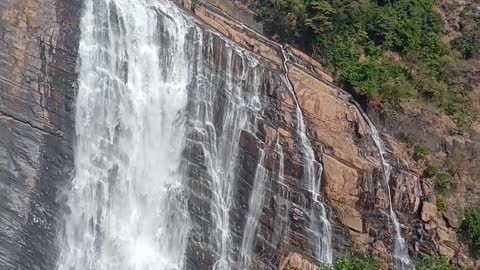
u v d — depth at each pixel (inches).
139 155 1119.0
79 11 1094.4
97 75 1093.1
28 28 1063.0
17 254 1012.5
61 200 1041.5
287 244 1155.3
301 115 1211.9
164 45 1159.0
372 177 1225.4
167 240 1113.4
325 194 1187.9
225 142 1157.7
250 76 1194.6
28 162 1031.6
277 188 1166.3
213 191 1138.7
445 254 1226.0
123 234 1088.2
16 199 1019.9
